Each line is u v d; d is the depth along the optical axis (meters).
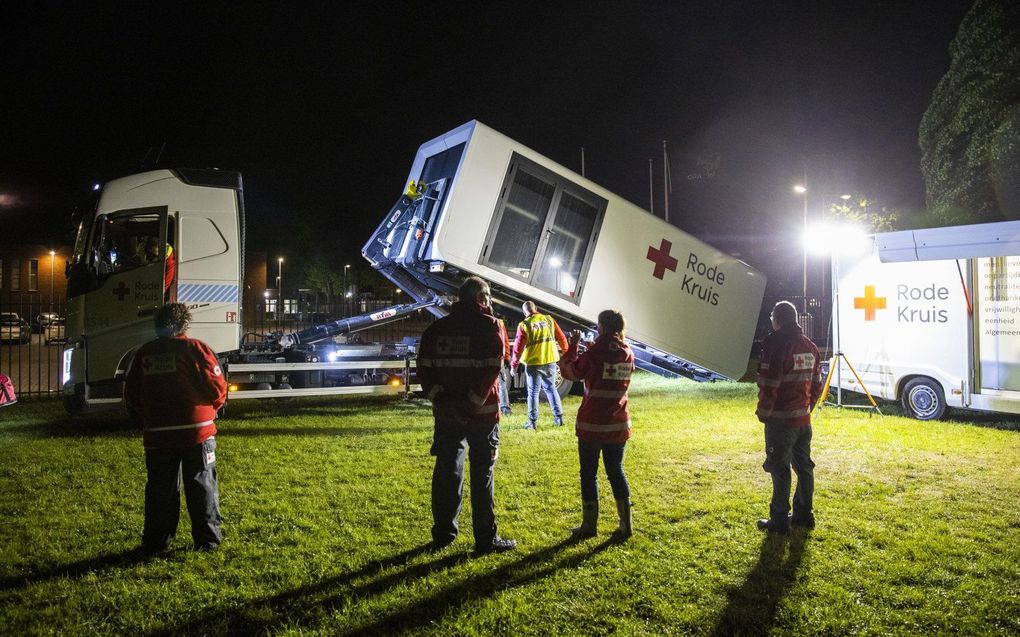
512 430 8.84
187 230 9.29
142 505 5.66
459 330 4.56
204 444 4.63
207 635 3.50
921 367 9.40
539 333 8.99
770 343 4.97
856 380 10.23
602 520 5.26
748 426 8.96
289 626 3.58
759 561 4.42
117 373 8.97
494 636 3.50
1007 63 13.36
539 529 5.07
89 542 4.80
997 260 8.70
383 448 7.79
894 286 9.75
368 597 3.92
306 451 7.63
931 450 7.48
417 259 9.52
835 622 3.59
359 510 5.51
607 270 10.16
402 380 10.91
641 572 4.25
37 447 7.77
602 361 4.86
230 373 9.90
